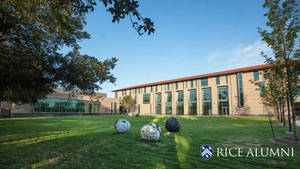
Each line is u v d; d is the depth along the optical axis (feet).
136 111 223.10
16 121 71.15
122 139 29.37
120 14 9.73
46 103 135.74
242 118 102.22
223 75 148.15
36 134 35.27
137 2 9.49
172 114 180.65
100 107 187.32
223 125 60.03
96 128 47.75
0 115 108.99
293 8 26.50
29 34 27.58
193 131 41.96
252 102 128.06
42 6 23.56
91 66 31.22
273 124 62.80
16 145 24.54
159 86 199.82
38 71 26.61
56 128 46.98
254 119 91.35
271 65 34.12
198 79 164.14
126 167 15.35
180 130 44.21
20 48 29.19
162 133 37.91
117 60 33.73
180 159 17.90
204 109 156.56
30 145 24.50
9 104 114.21
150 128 28.07
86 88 31.32
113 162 16.85
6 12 19.72
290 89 30.04
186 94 171.83
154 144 25.57
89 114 172.55
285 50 29.55
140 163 16.61
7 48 28.48
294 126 29.17
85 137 31.40
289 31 27.50
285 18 27.35
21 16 23.54
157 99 200.54
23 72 25.25
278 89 38.73
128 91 240.94
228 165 15.97
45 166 15.57
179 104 177.06
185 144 25.64
